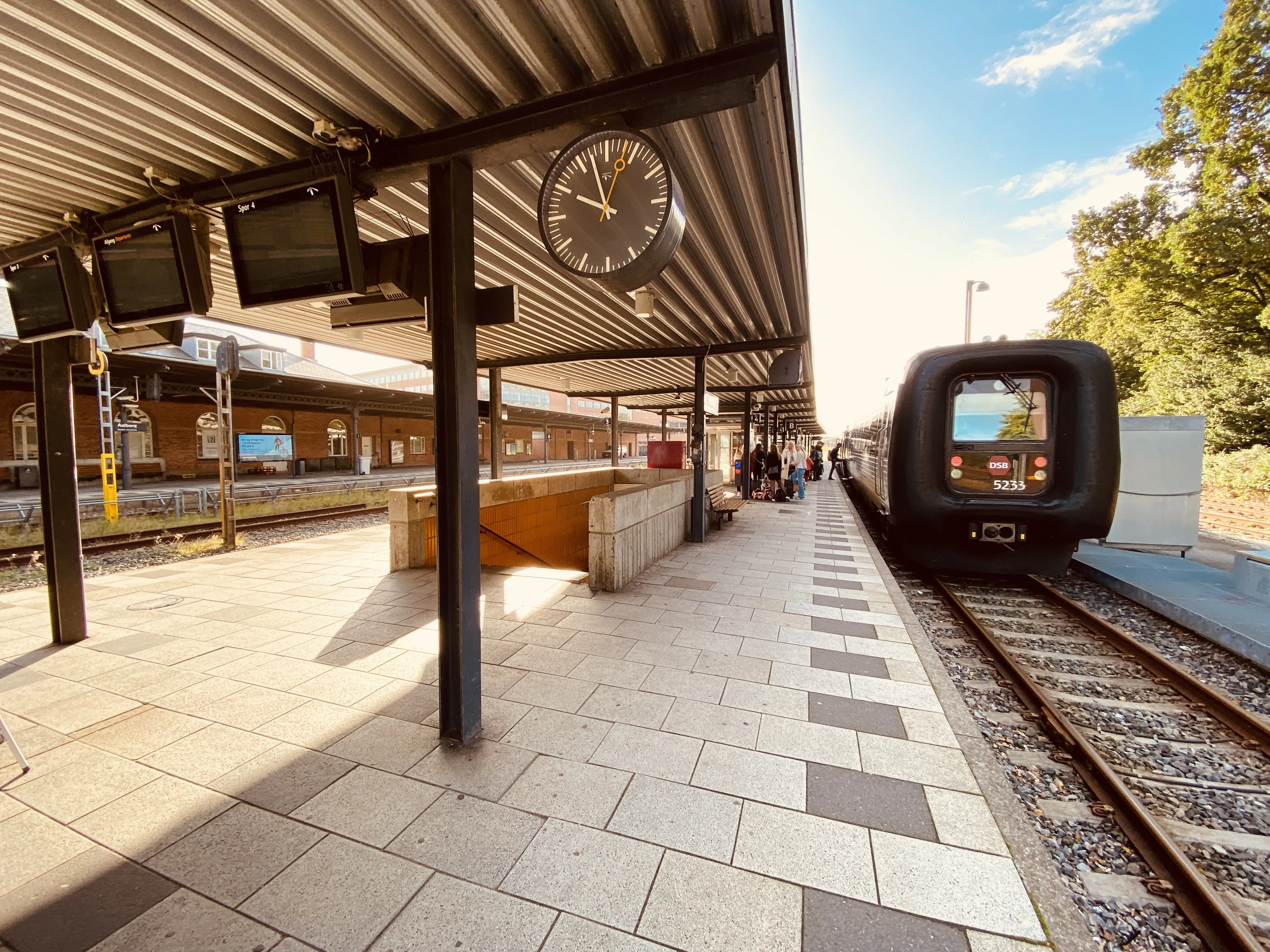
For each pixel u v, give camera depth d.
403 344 9.40
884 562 7.23
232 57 2.11
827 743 2.74
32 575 6.35
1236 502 12.62
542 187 2.66
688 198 3.93
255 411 24.27
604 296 6.38
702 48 2.23
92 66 2.16
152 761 2.57
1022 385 5.86
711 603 5.14
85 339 3.98
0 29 1.94
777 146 3.26
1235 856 2.27
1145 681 3.94
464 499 2.70
